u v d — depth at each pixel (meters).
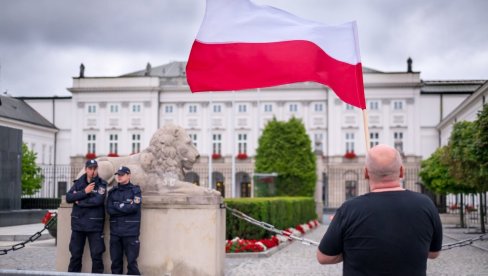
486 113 21.06
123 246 8.56
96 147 68.06
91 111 68.38
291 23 8.51
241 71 8.40
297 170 53.09
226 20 8.50
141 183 9.20
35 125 63.06
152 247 8.98
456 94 65.81
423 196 4.02
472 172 23.53
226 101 67.00
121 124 67.81
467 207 36.62
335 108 65.62
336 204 63.81
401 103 65.12
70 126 69.88
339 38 8.34
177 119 67.75
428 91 66.81
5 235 17.84
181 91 67.62
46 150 67.38
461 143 24.11
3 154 21.95
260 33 8.44
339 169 64.31
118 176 8.44
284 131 53.91
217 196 9.12
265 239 16.58
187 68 8.48
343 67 8.25
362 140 65.19
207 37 8.46
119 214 8.40
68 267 8.72
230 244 14.73
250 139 66.56
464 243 7.75
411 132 64.69
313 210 34.19
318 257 4.11
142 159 9.30
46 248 15.99
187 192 9.05
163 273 8.94
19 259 13.29
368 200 3.94
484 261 13.95
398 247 3.76
